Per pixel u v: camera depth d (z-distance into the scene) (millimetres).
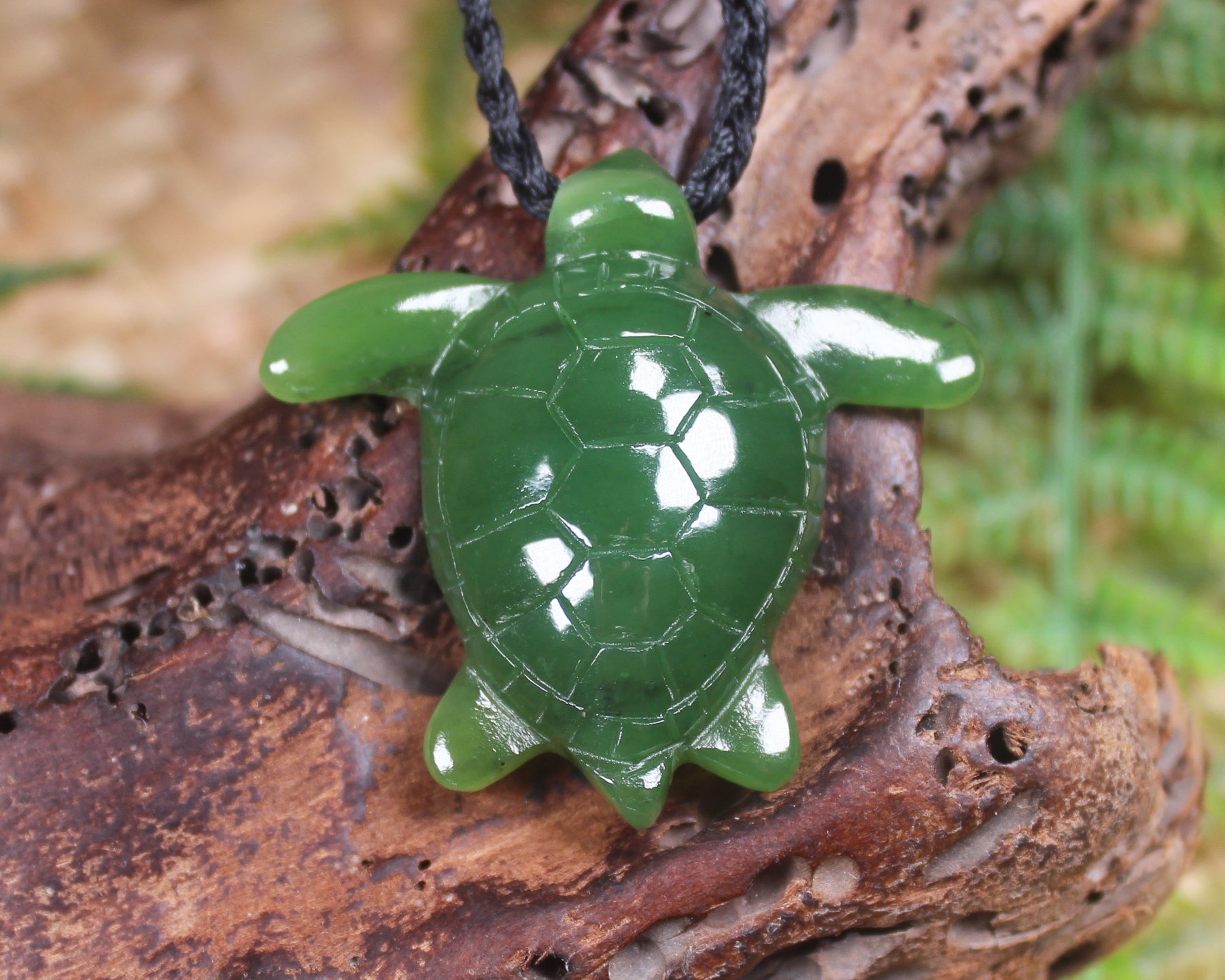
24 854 150
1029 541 208
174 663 154
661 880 148
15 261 248
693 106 163
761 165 164
